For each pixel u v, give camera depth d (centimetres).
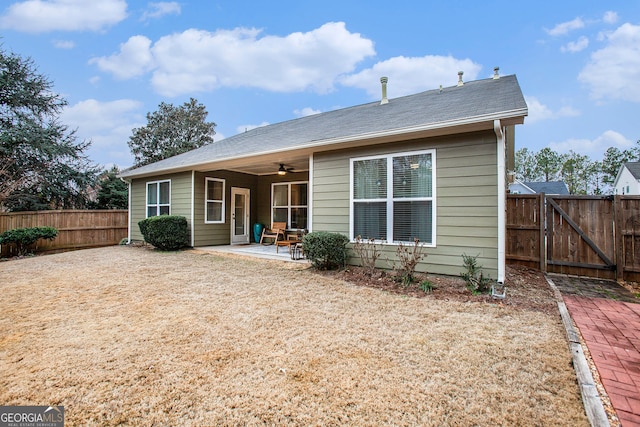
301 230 979
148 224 904
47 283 545
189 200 966
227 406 210
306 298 447
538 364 259
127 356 277
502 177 484
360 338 311
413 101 819
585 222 591
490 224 491
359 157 625
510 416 197
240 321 359
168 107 2772
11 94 1427
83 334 325
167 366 260
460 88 838
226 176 1059
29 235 953
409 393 222
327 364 262
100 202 1686
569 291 486
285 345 297
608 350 283
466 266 486
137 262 745
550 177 4044
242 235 1120
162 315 380
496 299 431
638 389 222
